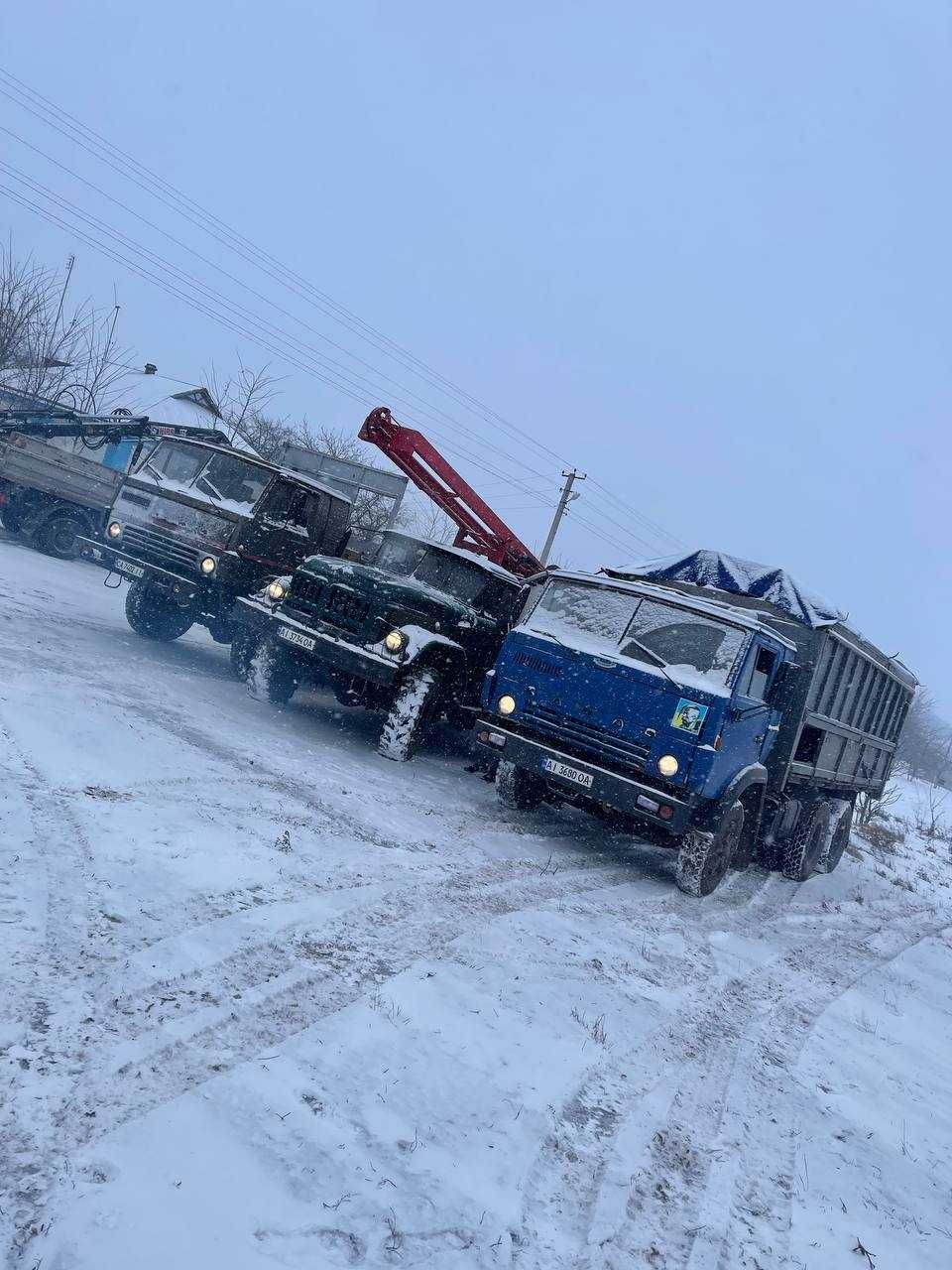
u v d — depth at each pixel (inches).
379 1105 118.5
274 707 367.2
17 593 434.0
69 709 248.4
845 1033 215.5
